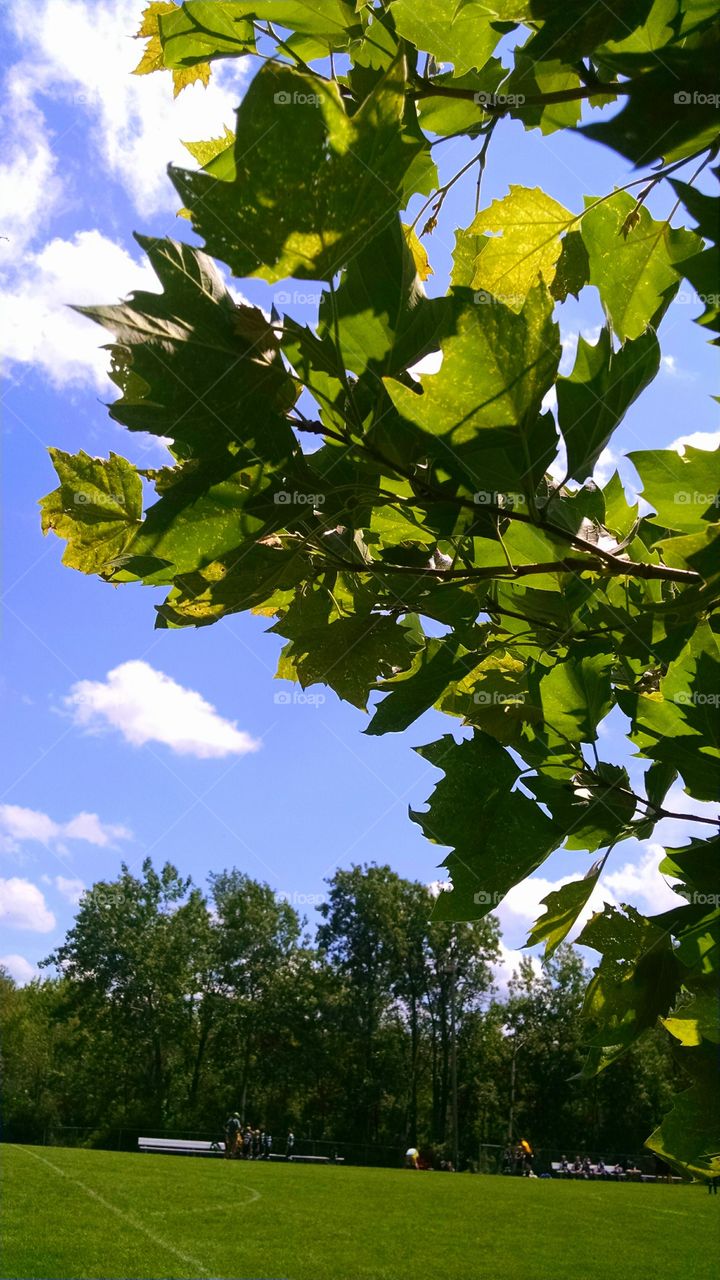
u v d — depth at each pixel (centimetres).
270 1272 1695
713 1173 133
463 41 157
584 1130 7812
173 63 170
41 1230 1966
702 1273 1900
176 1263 1702
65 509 171
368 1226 2411
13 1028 8262
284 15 162
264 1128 8250
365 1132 8288
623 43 121
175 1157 4784
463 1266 1892
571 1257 2066
